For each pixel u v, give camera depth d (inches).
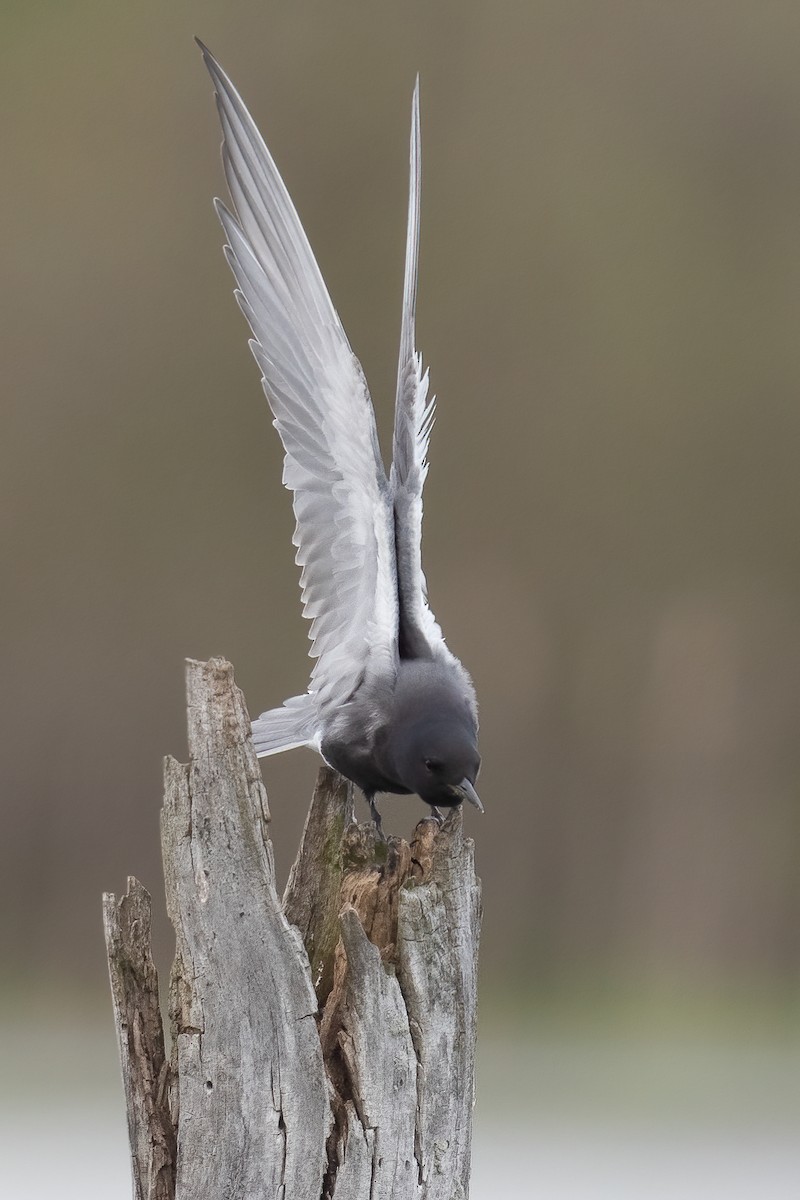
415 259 322.7
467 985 315.3
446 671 323.6
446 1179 315.0
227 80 323.6
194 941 314.3
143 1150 314.8
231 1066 314.2
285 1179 314.0
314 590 324.8
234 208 323.9
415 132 322.0
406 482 323.6
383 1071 314.7
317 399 323.9
